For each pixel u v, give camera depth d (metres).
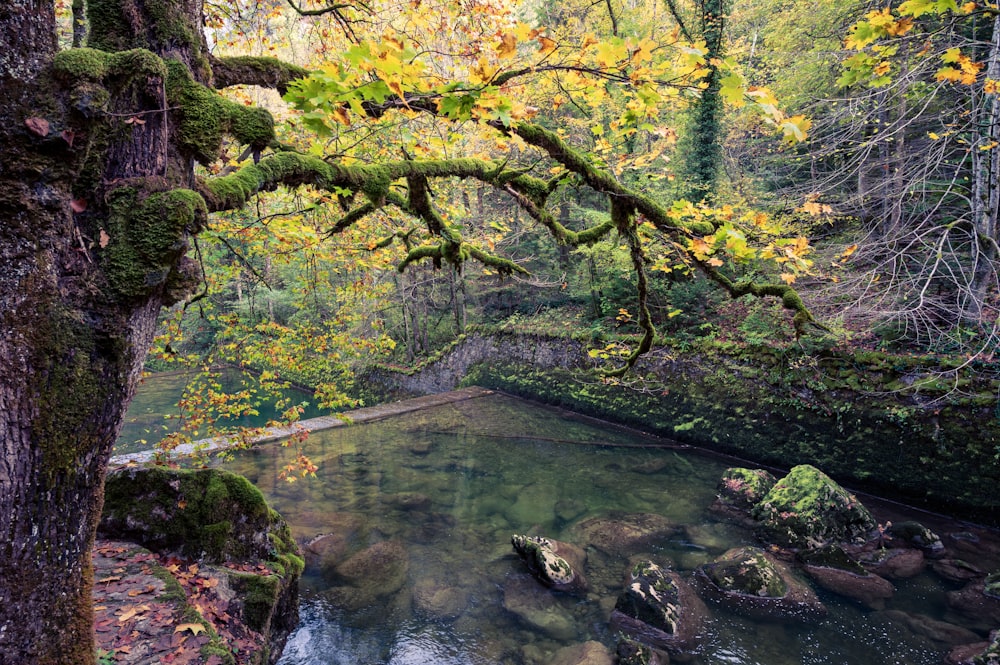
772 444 9.04
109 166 1.65
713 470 8.95
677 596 5.04
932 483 7.29
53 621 1.71
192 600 3.65
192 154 1.83
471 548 6.30
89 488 1.76
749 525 6.93
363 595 5.29
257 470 8.44
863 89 7.31
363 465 8.92
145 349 1.84
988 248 7.31
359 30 4.32
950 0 2.38
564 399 12.58
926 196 8.73
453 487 8.20
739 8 13.96
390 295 14.84
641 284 3.78
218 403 5.80
